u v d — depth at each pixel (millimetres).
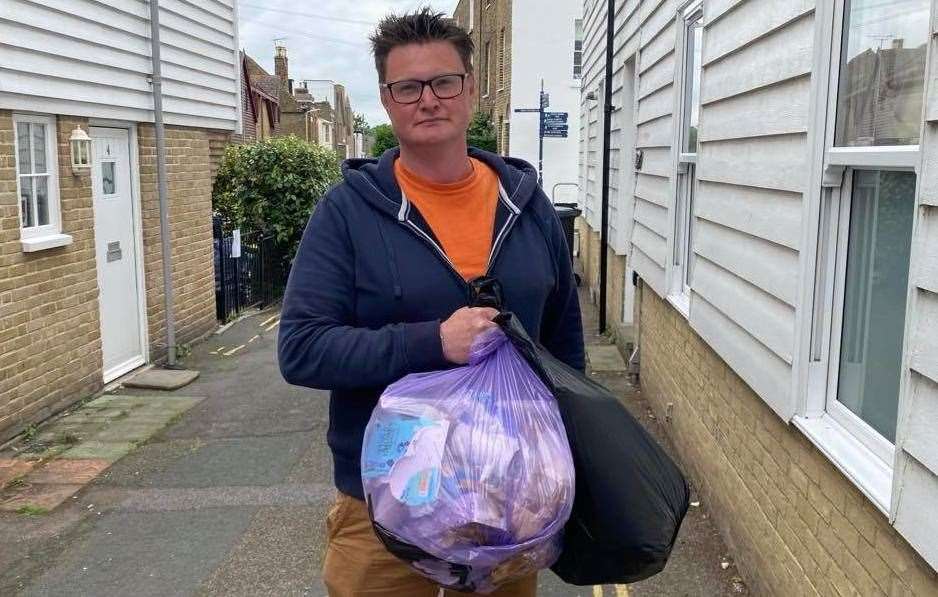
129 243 7137
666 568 3570
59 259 5840
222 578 3598
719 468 3893
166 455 5156
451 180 1978
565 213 11930
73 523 4172
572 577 1829
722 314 3725
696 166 4352
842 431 2602
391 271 1892
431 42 1885
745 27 3391
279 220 11391
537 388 1778
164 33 7613
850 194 2637
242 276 10250
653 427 5516
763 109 3154
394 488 1653
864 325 2572
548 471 1654
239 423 5812
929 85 1908
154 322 7527
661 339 5578
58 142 5887
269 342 8555
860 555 2307
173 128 7938
